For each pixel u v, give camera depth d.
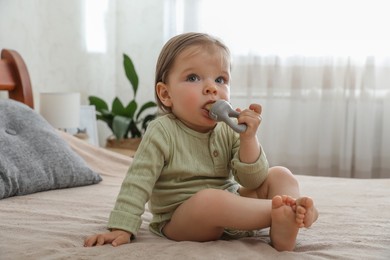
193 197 0.86
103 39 3.05
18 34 2.36
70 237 0.94
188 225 0.87
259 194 0.98
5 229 1.00
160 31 3.11
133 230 0.90
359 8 2.71
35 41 2.50
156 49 3.12
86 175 1.55
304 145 2.83
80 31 2.85
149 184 0.92
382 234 0.96
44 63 2.58
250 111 0.93
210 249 0.81
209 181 0.96
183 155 0.95
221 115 0.91
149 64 3.14
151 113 3.10
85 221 1.09
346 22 2.73
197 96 0.94
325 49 2.77
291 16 2.80
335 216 1.12
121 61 3.19
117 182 1.64
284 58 2.83
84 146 1.94
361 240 0.92
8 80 2.05
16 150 1.43
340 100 2.76
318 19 2.77
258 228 0.85
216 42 0.98
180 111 0.96
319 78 2.79
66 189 1.49
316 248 0.88
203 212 0.84
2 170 1.34
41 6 2.54
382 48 2.71
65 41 2.74
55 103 2.19
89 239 0.88
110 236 0.88
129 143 2.65
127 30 3.16
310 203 0.79
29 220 1.09
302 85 2.81
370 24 2.70
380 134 2.77
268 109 2.85
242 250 0.82
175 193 0.93
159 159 0.94
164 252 0.80
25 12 2.41
